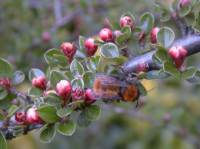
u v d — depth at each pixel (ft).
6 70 0.56
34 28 1.06
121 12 0.95
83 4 1.01
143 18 0.59
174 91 1.45
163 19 0.63
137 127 1.56
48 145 1.47
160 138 1.52
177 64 0.52
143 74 0.52
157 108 1.39
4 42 1.09
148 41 0.58
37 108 0.49
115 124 1.60
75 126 0.50
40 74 0.59
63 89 0.50
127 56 0.56
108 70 0.54
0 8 1.09
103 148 1.53
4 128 0.52
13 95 0.56
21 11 1.07
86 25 1.05
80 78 0.52
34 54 1.04
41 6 1.08
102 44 0.57
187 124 1.30
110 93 0.51
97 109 0.51
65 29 1.08
